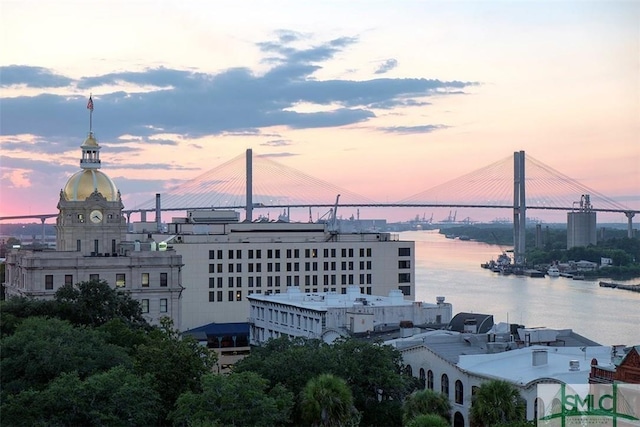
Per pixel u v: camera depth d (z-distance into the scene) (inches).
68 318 6358.3
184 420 4256.9
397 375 5108.3
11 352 4746.6
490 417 3993.6
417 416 4005.9
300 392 4594.0
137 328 6505.9
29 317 5615.2
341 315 7234.3
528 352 5172.2
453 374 5088.6
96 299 6545.3
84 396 4165.8
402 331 6574.8
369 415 5059.1
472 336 5620.1
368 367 5113.2
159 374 4699.8
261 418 4119.1
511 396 4045.3
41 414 4119.1
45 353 4626.0
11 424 4072.3
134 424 4195.4
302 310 7652.6
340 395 4217.5
